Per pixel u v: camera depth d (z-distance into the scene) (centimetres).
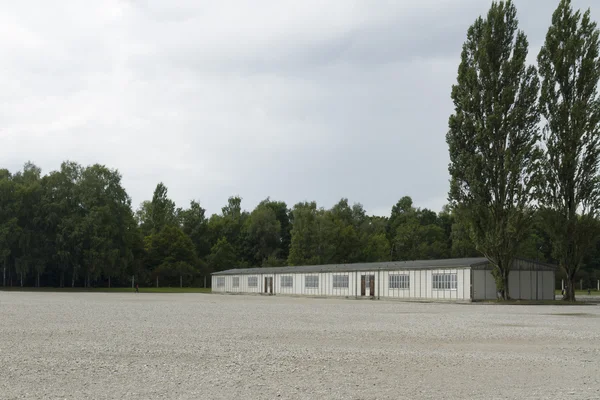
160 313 3541
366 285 7206
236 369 1465
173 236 13450
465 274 5872
